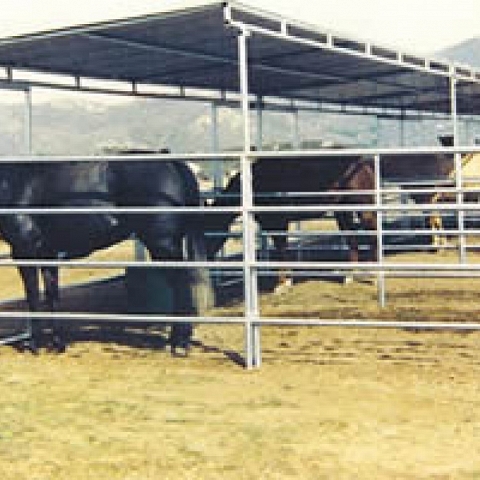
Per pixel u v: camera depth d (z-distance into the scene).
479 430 4.52
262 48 8.65
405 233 8.12
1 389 5.76
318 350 6.72
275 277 11.27
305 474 3.92
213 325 8.15
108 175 6.87
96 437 4.61
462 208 5.75
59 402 5.37
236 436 4.53
